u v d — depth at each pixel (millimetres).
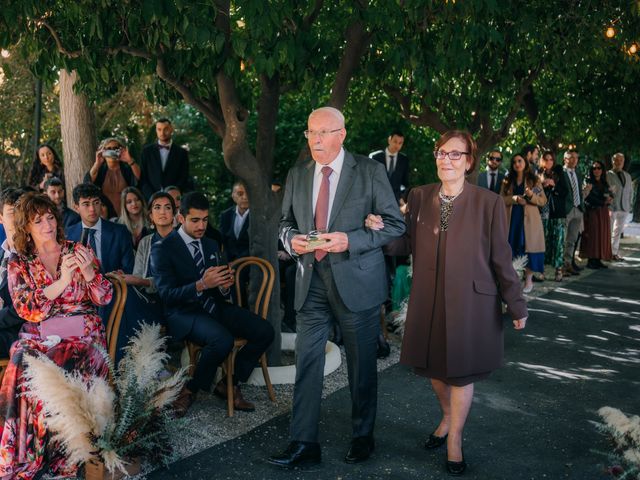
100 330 3779
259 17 4121
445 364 3586
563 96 11781
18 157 13953
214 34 4195
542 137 12477
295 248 3654
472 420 4352
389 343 6070
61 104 8398
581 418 4414
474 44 5492
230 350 4297
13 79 12859
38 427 3412
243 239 6977
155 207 5195
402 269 6355
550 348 6094
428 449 3912
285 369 5059
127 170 7414
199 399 4652
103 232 5062
